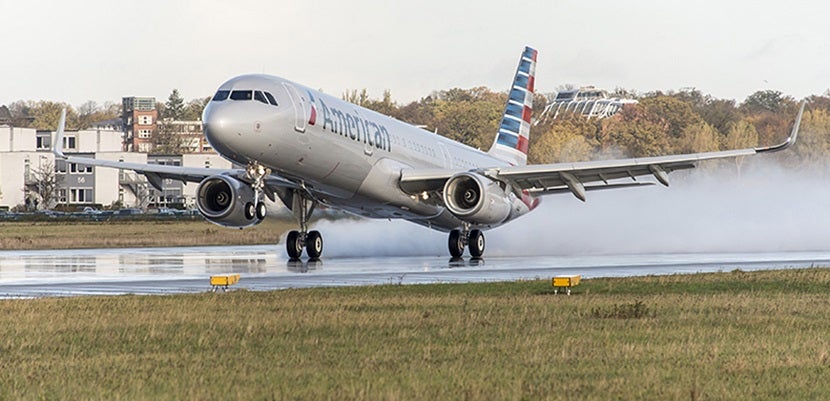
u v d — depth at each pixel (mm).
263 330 67625
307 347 60812
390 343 62219
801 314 77250
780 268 131875
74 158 157375
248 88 125812
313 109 130375
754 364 55344
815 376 52250
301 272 125500
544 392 47656
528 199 166125
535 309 79375
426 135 161625
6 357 58625
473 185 144250
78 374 52938
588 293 92438
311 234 152500
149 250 193625
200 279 114688
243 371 53062
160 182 162500
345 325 69875
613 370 53438
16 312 78312
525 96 193875
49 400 46812
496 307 80812
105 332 67500
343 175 139125
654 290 96000
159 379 51094
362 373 52312
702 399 46688
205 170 156125
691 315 76312
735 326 70500
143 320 72938
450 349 59781
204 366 54781
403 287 98812
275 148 126875
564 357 57000
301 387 48844
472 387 48156
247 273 123938
